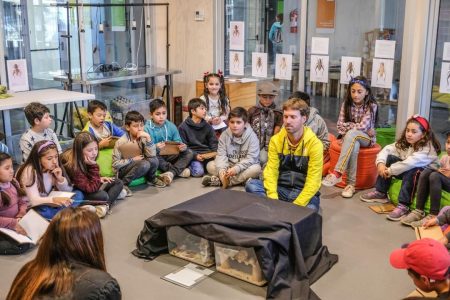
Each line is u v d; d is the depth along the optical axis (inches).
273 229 106.8
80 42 227.1
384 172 151.6
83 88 220.7
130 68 242.2
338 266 116.6
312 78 208.8
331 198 161.8
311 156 135.6
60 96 188.1
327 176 165.8
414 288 107.3
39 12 216.5
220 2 232.7
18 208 130.0
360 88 165.5
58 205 131.7
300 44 208.8
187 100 254.4
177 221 115.0
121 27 245.1
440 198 136.0
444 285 74.2
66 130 222.4
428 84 176.7
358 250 125.0
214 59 237.9
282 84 219.9
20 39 211.9
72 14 225.8
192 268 115.6
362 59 191.6
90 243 65.6
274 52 219.6
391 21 180.5
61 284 62.6
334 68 201.0
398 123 180.9
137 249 122.4
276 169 141.8
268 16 218.1
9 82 203.5
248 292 105.7
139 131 167.6
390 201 156.3
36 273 64.2
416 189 142.9
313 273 111.7
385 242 129.5
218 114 204.1
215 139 191.6
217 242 109.5
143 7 248.8
